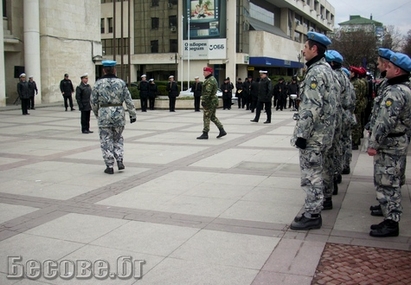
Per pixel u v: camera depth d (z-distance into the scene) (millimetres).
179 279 3766
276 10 56688
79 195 6453
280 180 7258
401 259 4133
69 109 23609
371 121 4855
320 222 4980
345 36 52469
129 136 12750
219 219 5312
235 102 30625
